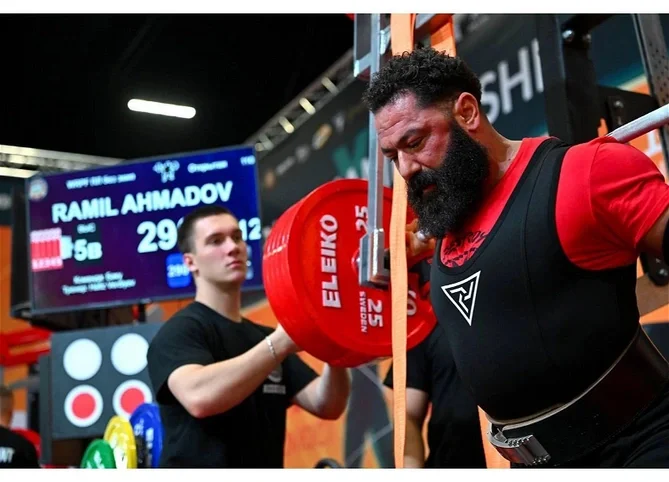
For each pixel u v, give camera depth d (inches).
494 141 57.5
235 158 163.6
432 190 56.9
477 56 163.2
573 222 50.8
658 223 49.3
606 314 51.7
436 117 56.2
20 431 162.7
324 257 74.8
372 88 58.7
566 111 77.7
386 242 75.5
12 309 183.3
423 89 56.5
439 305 58.9
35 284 166.1
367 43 82.5
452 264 57.1
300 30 230.4
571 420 53.2
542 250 51.9
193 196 162.9
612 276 52.2
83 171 168.4
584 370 52.2
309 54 238.8
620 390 52.4
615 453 52.8
